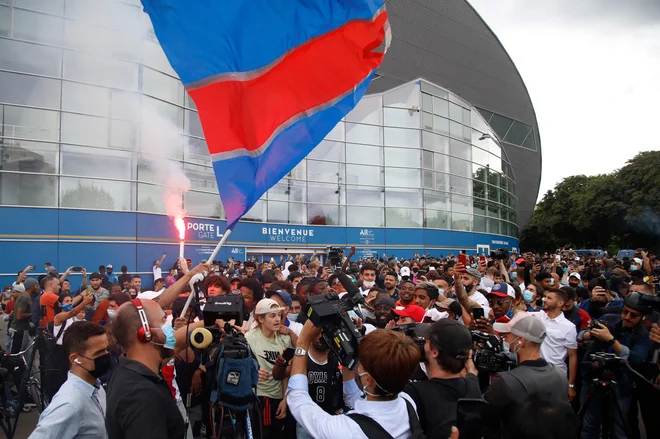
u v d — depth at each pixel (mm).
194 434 5023
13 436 6223
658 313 4961
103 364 3203
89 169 18141
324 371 3951
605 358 4367
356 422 2443
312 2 4535
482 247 35312
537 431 2578
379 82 36250
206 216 22172
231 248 23531
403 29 37375
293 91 4496
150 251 19578
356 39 4648
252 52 4395
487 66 44125
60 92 17469
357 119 30016
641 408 4523
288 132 4465
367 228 29375
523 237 70500
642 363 4891
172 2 4297
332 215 28375
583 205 58281
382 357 2426
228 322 3801
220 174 4246
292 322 5414
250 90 4371
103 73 18281
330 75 4605
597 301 6980
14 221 16672
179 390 5484
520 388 2680
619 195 54438
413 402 2725
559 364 5555
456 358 2906
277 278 9891
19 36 16750
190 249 21250
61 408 3004
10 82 16594
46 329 7273
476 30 42156
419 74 38438
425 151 31641
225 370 3670
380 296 5680
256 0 4406
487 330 3959
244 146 4305
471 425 2691
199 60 4293
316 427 2463
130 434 2373
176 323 3803
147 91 19328
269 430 4520
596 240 62750
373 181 30016
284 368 4016
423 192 31156
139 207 19250
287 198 26688
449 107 34125
